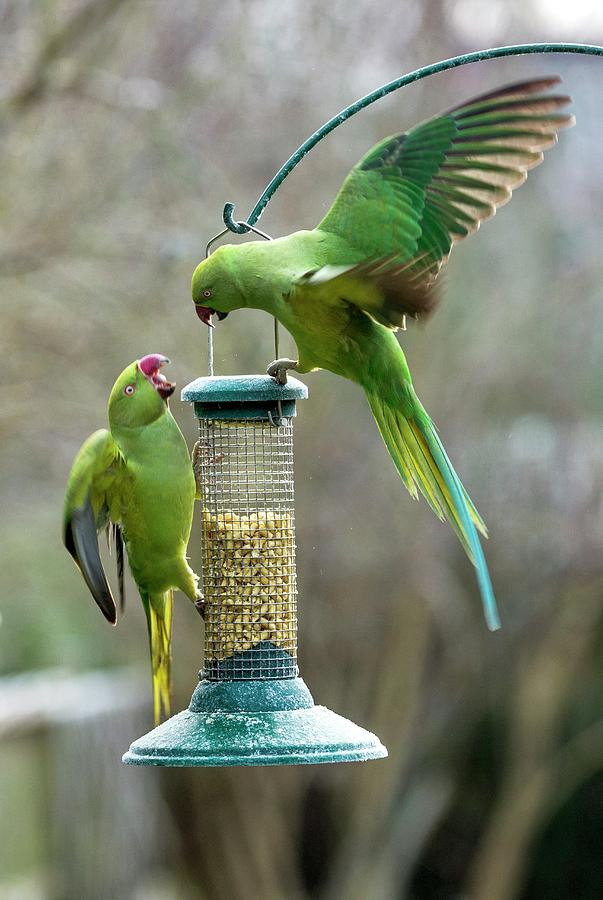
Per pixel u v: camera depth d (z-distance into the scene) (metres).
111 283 15.46
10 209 14.87
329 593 18.88
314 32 16.19
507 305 18.66
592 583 19.58
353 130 16.66
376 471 18.41
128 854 18.22
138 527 7.84
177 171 15.11
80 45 14.68
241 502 8.38
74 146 15.09
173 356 16.03
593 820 22.09
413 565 18.70
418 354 18.25
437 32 16.97
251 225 7.29
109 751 17.88
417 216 7.00
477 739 21.42
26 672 19.06
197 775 20.39
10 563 18.33
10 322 15.27
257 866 20.50
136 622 19.22
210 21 15.45
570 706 21.44
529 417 19.31
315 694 19.50
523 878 22.27
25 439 16.41
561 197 19.38
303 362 7.43
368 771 20.33
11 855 15.80
